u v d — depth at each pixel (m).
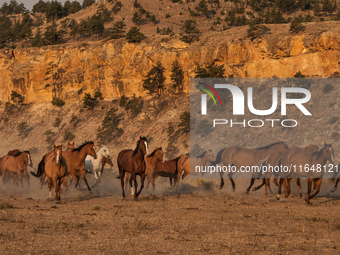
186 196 15.70
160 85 90.12
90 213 10.88
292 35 73.69
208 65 83.75
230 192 17.41
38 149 92.75
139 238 7.58
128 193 18.17
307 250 6.63
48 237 7.55
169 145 64.88
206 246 6.93
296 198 14.99
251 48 77.88
